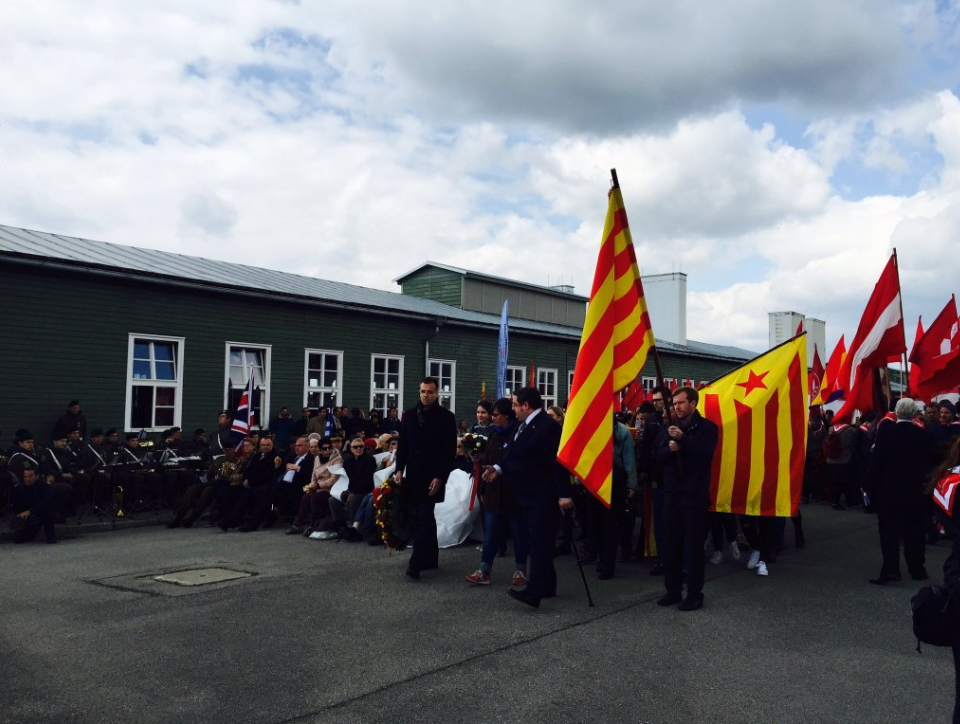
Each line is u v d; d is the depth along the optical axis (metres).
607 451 7.16
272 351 18.62
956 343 13.41
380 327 21.47
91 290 15.25
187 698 4.65
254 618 6.48
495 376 25.36
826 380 16.31
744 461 8.70
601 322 7.36
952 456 3.22
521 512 7.85
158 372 16.48
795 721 4.37
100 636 5.94
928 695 4.79
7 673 5.09
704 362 37.84
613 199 7.50
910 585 7.98
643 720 4.36
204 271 18.80
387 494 9.79
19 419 14.13
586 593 7.55
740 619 6.57
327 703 4.59
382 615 6.61
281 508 12.37
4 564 8.94
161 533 11.74
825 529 12.27
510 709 4.51
